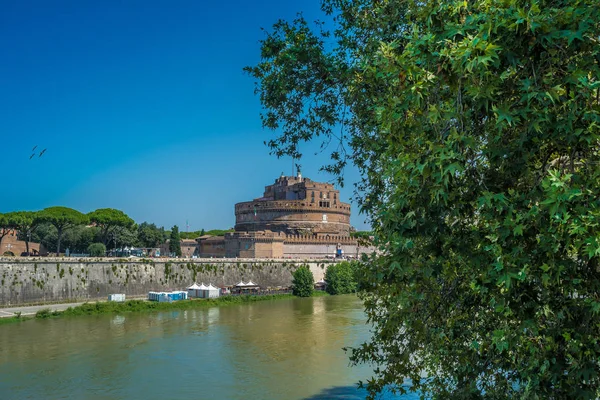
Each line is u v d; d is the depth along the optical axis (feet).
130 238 428.56
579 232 26.08
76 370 138.62
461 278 41.91
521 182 33.35
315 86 53.57
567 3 27.58
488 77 27.55
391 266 34.73
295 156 56.95
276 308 283.79
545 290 32.12
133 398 115.03
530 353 34.27
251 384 125.29
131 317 242.37
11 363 145.79
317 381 127.75
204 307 287.69
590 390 30.19
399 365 44.06
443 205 31.27
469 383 38.22
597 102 28.81
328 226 515.09
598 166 27.99
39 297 264.11
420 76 29.60
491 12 27.58
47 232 414.41
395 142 34.30
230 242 439.63
